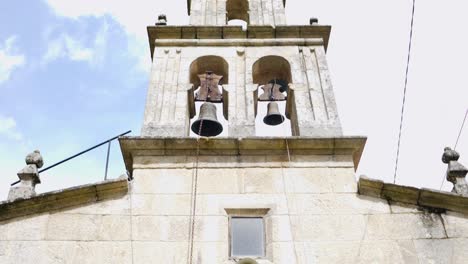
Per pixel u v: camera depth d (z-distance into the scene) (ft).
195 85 34.09
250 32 34.22
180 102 30.09
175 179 25.58
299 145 26.78
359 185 25.36
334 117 29.19
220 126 30.48
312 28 34.47
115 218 23.98
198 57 32.89
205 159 26.45
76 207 24.40
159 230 23.49
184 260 22.45
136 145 26.66
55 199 24.34
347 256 22.71
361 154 27.45
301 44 33.91
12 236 23.02
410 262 22.58
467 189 25.12
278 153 26.76
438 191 24.57
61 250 22.71
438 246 23.13
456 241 23.27
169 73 31.89
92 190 24.79
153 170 25.98
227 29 34.12
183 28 34.14
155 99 30.17
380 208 24.59
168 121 28.89
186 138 26.68
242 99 30.32
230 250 23.21
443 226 23.86
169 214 24.11
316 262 22.45
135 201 24.66
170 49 33.45
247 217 24.40
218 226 23.70
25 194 24.52
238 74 31.91
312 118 29.22
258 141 26.71
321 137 26.86
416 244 23.22
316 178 25.76
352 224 23.89
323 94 30.68
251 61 32.65
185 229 23.53
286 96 32.53
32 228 23.39
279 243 23.08
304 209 24.39
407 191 24.91
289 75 32.55
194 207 24.39
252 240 23.63
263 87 33.50
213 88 32.48
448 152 26.78
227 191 25.09
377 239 23.36
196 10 37.37
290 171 26.02
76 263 22.31
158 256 22.58
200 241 23.09
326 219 24.03
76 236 23.24
